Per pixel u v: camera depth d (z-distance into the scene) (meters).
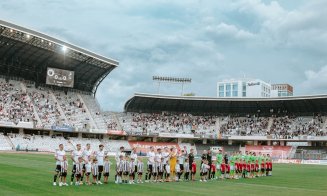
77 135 93.06
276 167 63.25
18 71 89.19
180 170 31.38
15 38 78.00
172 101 109.06
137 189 23.88
